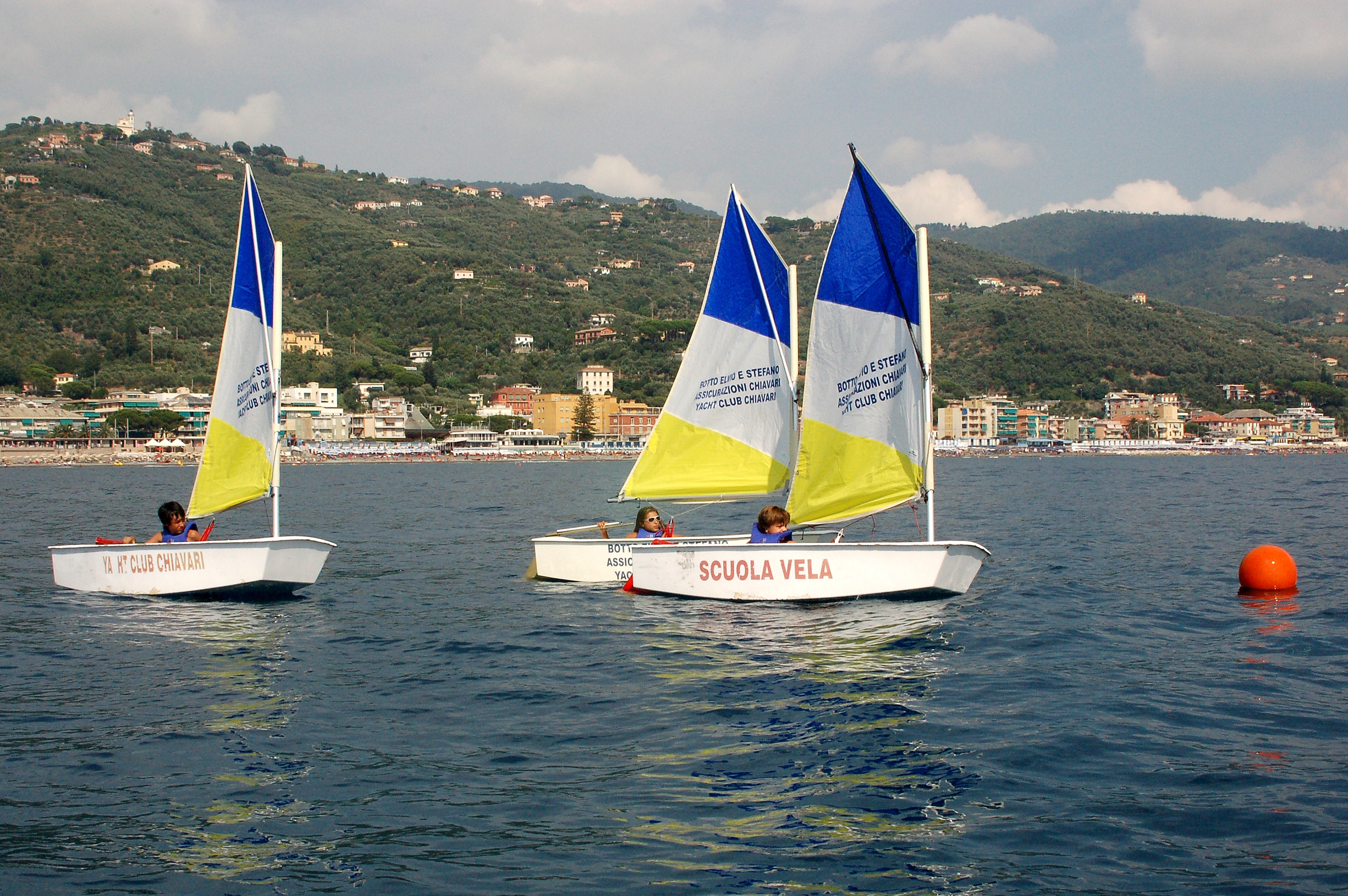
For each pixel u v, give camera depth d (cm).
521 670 1430
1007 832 856
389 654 1541
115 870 791
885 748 1071
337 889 760
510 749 1080
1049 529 3725
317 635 1689
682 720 1175
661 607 1908
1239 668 1428
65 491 7588
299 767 1024
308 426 19862
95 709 1231
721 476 2309
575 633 1684
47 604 1970
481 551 3092
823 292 1972
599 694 1294
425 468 15788
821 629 1673
